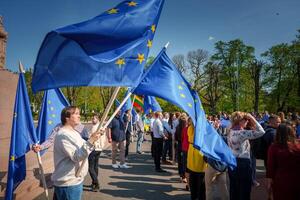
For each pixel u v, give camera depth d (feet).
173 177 28.89
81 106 174.29
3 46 34.58
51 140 17.26
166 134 37.24
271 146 13.76
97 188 23.32
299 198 12.91
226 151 14.88
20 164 13.85
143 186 25.23
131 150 51.16
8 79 29.32
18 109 13.88
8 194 13.26
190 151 18.70
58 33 10.88
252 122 16.20
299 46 133.80
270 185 13.89
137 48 11.96
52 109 17.52
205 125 15.19
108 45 11.54
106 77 11.37
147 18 12.36
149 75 15.88
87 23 11.44
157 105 40.65
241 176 15.87
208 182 16.65
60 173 10.78
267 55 141.79
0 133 27.96
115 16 11.91
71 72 11.32
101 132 10.82
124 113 40.73
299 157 12.97
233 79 144.77
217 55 149.59
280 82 137.28
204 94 153.79
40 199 19.63
